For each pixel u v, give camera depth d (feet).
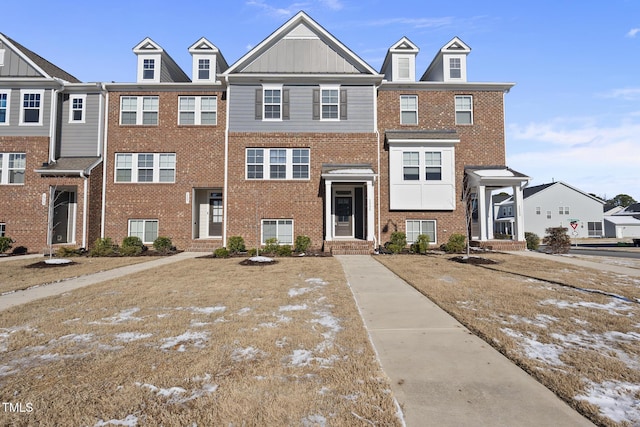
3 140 53.93
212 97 57.47
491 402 10.18
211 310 19.63
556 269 34.24
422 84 57.41
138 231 55.98
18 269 35.12
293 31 57.41
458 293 23.62
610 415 9.43
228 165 54.80
